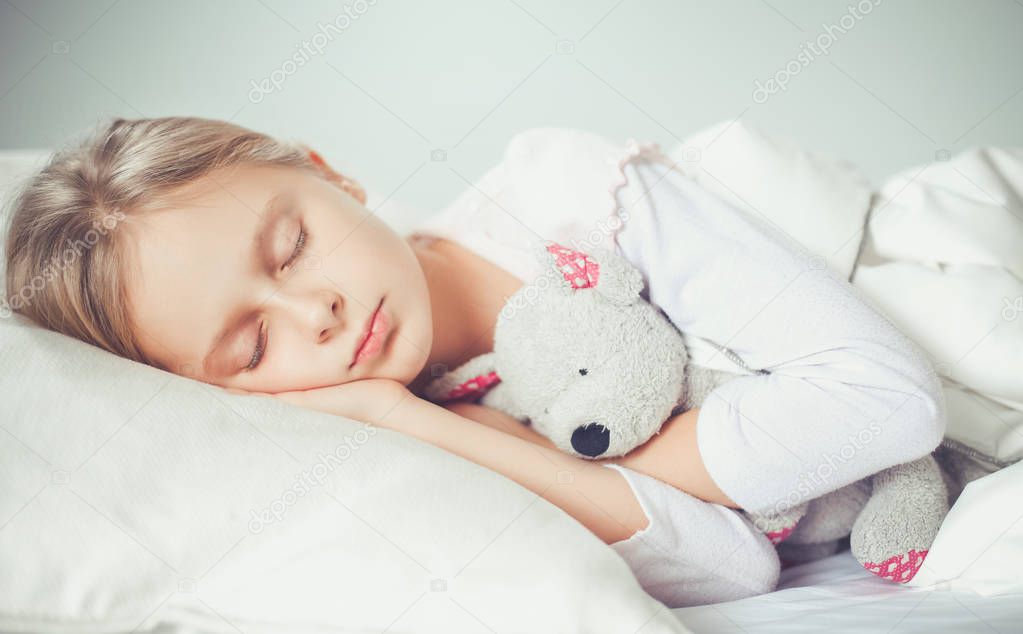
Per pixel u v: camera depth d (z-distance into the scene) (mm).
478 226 1133
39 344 856
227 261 891
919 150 1934
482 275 1100
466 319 1094
